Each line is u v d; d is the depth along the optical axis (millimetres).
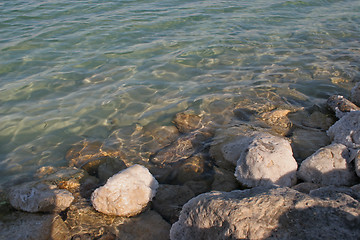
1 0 13141
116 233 4039
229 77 7883
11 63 8336
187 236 3551
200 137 5785
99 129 6172
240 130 5840
